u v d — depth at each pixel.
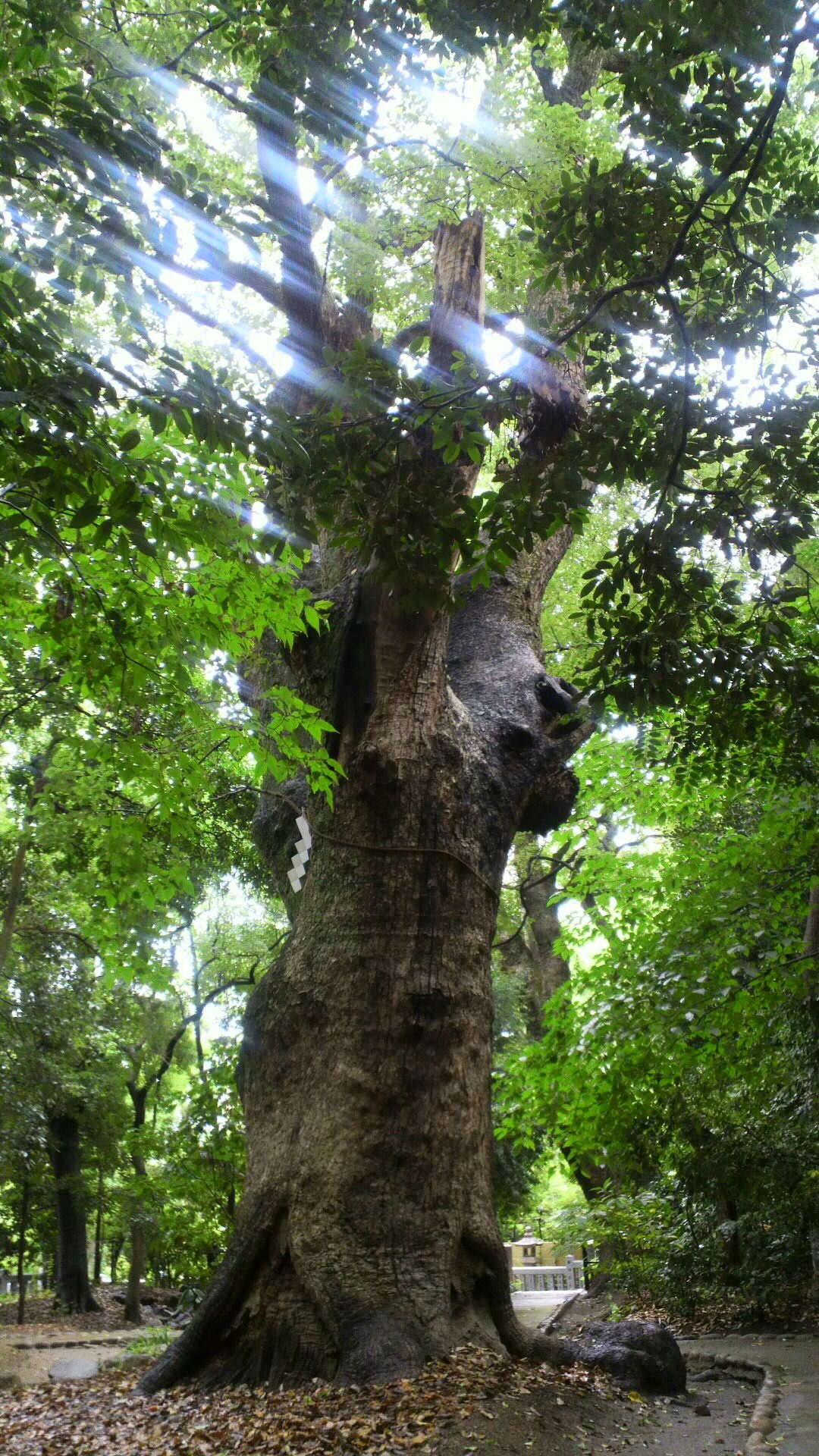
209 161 11.98
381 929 8.48
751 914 11.11
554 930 23.06
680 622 6.77
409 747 8.87
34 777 13.95
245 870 19.31
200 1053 16.30
